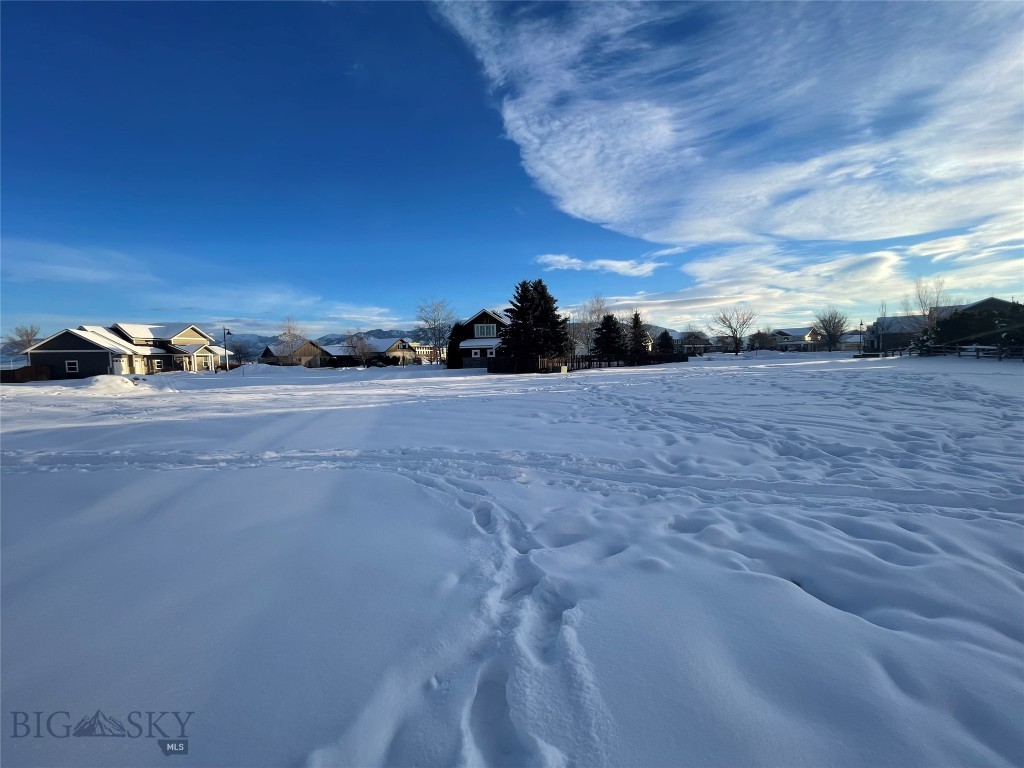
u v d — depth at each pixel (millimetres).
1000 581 2822
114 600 2795
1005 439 6523
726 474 5141
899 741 1786
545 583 2912
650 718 1906
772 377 18828
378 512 4121
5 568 3205
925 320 51375
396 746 1824
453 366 45188
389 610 2643
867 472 5090
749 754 1754
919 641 2312
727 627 2432
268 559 3260
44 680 2184
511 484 4871
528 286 35312
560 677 2113
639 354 52625
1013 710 1889
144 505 4328
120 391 18625
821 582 2945
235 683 2127
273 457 6125
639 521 3848
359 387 19594
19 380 35625
